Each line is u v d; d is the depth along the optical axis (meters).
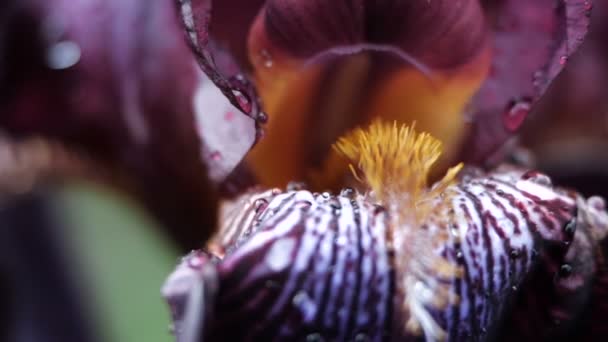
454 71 0.15
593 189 0.21
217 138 0.15
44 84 0.19
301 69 0.15
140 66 0.18
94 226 0.22
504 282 0.14
